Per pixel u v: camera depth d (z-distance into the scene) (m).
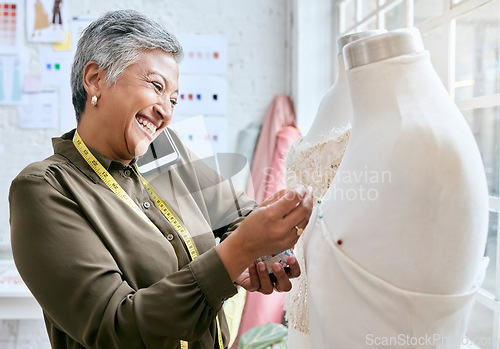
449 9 1.43
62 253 0.92
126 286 0.94
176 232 1.13
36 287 0.93
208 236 1.17
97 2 2.59
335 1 2.53
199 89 2.69
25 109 2.60
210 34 2.69
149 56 1.02
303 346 1.00
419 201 0.69
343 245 0.76
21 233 0.95
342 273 0.76
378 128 0.74
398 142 0.70
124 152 1.08
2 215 2.61
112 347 0.89
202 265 0.89
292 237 0.88
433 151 0.68
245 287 1.07
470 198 0.69
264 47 2.72
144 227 1.06
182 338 0.90
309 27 2.58
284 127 2.62
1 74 2.57
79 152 1.09
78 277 0.91
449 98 0.74
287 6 2.70
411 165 0.69
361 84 0.77
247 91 2.73
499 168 1.24
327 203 0.82
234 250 0.89
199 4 2.67
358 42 0.76
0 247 2.59
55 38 2.57
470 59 1.34
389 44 0.74
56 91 2.60
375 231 0.72
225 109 2.71
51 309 0.93
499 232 1.22
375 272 0.73
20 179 0.98
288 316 1.09
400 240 0.70
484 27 1.27
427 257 0.69
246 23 2.70
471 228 0.69
